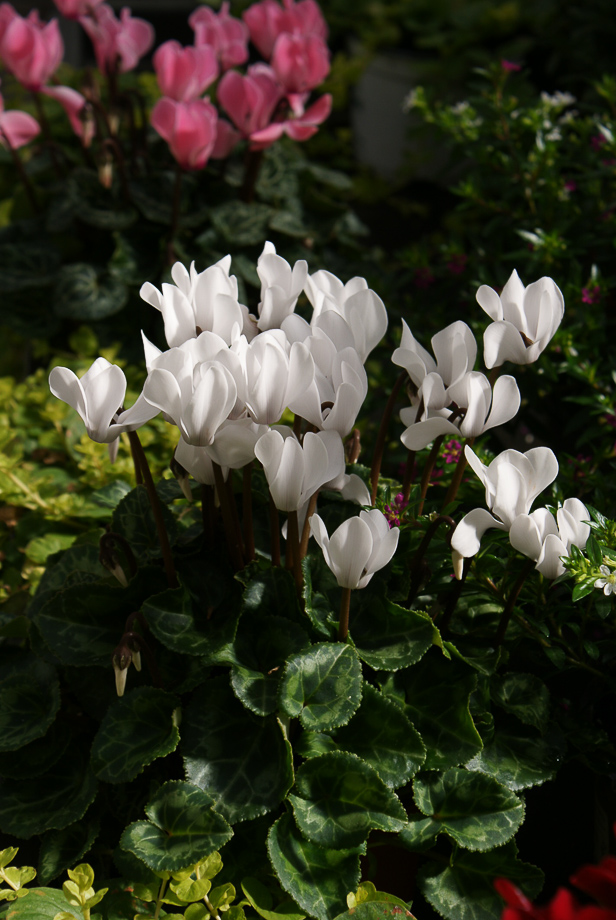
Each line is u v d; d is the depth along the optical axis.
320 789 0.81
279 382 0.76
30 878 0.80
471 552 0.79
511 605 0.85
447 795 0.83
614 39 1.70
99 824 0.84
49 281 1.31
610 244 1.17
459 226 1.88
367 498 0.85
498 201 1.27
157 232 1.32
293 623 0.83
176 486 0.92
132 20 1.29
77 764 0.86
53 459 1.13
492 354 0.82
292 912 0.81
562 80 1.59
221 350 0.76
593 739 0.86
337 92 2.11
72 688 0.86
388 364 1.15
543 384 1.06
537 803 0.91
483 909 0.81
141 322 1.33
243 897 0.83
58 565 0.93
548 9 2.02
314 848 0.81
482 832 0.81
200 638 0.83
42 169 1.48
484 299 0.83
